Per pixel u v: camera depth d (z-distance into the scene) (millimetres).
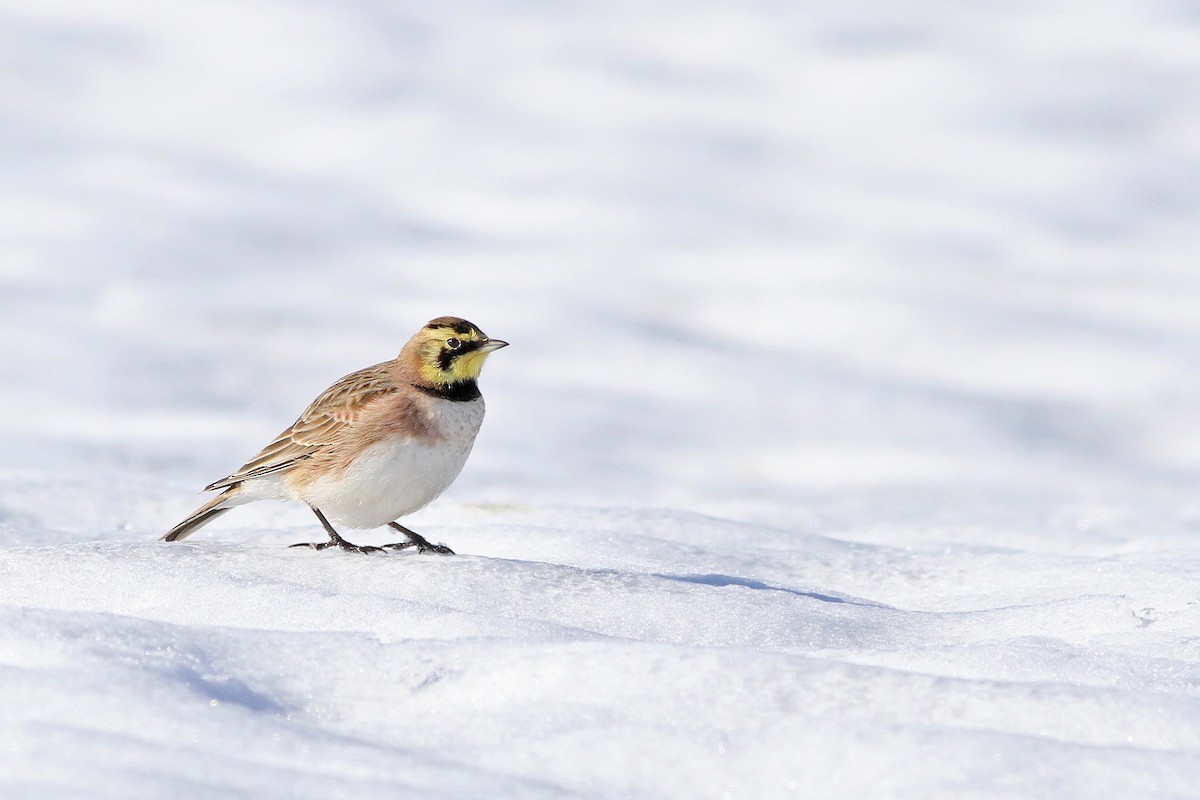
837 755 3701
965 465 18766
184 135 56594
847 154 56438
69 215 35844
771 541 8984
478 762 3730
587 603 5969
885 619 6180
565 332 27469
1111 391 23953
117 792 3129
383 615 5391
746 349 26859
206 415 19359
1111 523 11156
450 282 32219
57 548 6359
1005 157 53375
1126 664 4824
